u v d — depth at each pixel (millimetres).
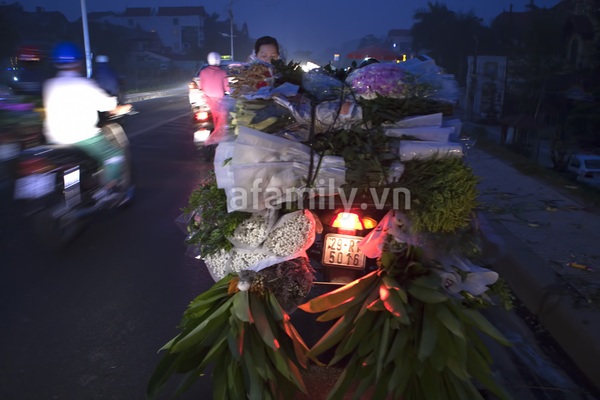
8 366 3869
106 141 7012
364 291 3021
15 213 7727
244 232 3021
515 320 4691
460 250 2992
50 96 6230
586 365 3867
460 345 2807
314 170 2875
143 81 52688
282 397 3086
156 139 14445
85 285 5258
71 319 4574
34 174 5840
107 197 6930
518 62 21656
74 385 3656
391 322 2830
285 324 2996
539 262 5371
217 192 3117
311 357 2988
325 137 2980
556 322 4414
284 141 2871
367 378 2904
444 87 3201
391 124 2977
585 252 5668
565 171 12773
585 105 17000
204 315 3131
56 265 5762
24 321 4531
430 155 2887
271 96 2986
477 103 26828
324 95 3143
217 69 10914
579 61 20141
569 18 20844
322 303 2941
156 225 7086
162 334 4340
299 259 3164
